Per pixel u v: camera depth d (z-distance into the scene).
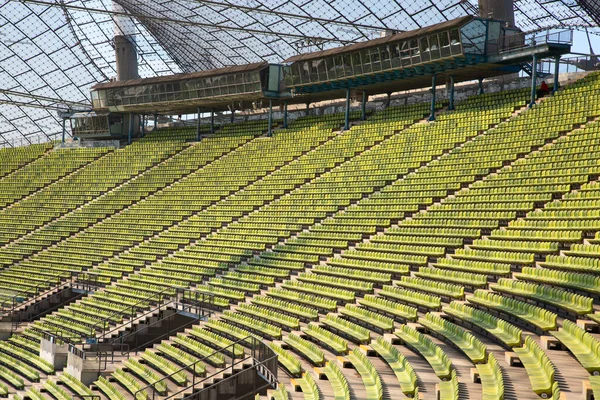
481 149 36.81
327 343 23.78
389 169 40.28
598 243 23.77
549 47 37.34
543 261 25.08
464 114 41.22
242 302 32.59
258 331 28.06
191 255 41.19
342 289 29.91
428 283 26.38
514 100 40.25
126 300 37.38
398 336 22.41
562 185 29.02
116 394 25.78
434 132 41.41
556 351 17.62
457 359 19.20
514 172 32.78
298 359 23.94
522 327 20.28
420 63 42.66
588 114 33.91
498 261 26.11
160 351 29.72
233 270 37.16
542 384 14.78
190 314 32.91
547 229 26.72
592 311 18.50
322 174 44.28
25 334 36.41
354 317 25.75
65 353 31.12
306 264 34.62
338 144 46.91
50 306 41.22
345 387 18.78
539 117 36.50
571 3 50.28
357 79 47.84
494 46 41.09
